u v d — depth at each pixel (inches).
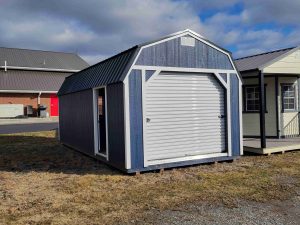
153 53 331.3
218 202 234.1
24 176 326.0
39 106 1291.8
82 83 450.0
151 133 334.0
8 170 358.6
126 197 248.1
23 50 1642.5
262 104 414.9
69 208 225.8
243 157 409.7
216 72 372.2
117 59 357.4
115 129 336.8
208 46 368.5
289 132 529.3
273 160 385.1
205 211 216.4
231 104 384.2
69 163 392.5
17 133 772.0
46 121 1146.7
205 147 369.4
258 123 522.6
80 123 462.9
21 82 1375.5
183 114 354.3
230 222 196.7
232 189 265.4
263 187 269.9
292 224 192.1
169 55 341.1
